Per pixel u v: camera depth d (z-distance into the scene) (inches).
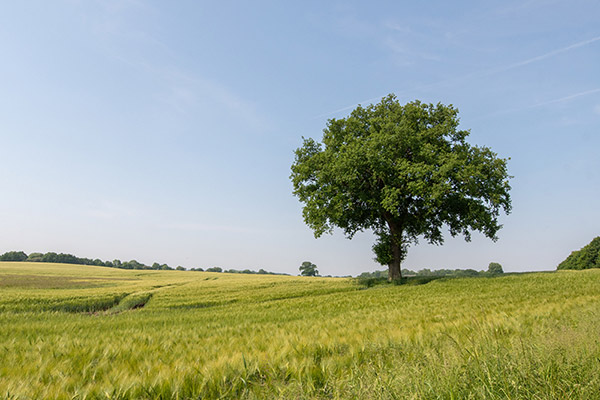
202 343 305.0
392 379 143.6
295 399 149.2
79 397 169.2
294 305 804.0
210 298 1135.0
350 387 143.6
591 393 119.5
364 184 1232.8
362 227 1412.4
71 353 263.6
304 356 215.8
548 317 298.5
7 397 165.0
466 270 4724.4
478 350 170.4
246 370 195.0
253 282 1792.6
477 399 128.0
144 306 1009.5
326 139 1391.5
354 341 261.4
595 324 198.4
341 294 1019.3
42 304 1011.9
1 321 700.0
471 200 1140.5
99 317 717.9
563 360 142.4
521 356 150.5
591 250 3804.1
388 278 1376.7
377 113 1368.1
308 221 1279.5
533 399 120.6
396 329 292.4
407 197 1240.2
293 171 1370.6
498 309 408.2
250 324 467.8
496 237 1240.8
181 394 172.6
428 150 1137.4
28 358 250.5
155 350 279.3
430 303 586.6
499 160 1176.2
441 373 142.2
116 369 210.8
